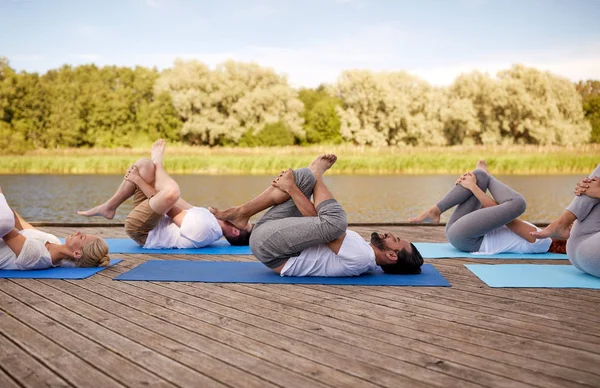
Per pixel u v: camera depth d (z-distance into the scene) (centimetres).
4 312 223
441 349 184
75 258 309
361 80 2756
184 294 255
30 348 183
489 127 2733
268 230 283
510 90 2678
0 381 157
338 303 242
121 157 2445
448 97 2773
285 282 281
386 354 179
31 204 1244
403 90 2786
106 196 1393
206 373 163
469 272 316
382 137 2773
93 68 2698
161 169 372
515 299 252
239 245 411
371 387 154
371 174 2277
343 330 204
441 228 525
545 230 313
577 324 213
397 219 1095
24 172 2308
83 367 167
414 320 217
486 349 185
